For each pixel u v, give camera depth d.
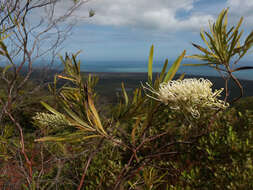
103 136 0.77
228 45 0.85
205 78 0.73
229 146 1.46
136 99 0.79
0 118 1.38
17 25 1.16
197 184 1.38
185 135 1.48
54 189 1.49
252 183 1.29
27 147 1.33
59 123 0.86
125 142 0.92
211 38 0.88
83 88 0.78
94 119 0.73
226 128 1.63
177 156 1.55
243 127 1.72
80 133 0.74
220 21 0.87
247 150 1.41
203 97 0.69
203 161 1.55
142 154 1.61
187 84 0.70
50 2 1.55
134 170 0.97
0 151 1.25
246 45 0.81
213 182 1.44
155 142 1.52
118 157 1.73
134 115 0.81
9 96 1.35
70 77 0.88
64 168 1.62
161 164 1.51
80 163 1.73
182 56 0.71
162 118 0.78
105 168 1.64
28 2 1.22
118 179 0.99
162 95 0.70
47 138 0.68
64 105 0.76
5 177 1.26
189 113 0.72
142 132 0.83
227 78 0.85
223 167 1.45
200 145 1.44
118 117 0.84
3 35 1.04
